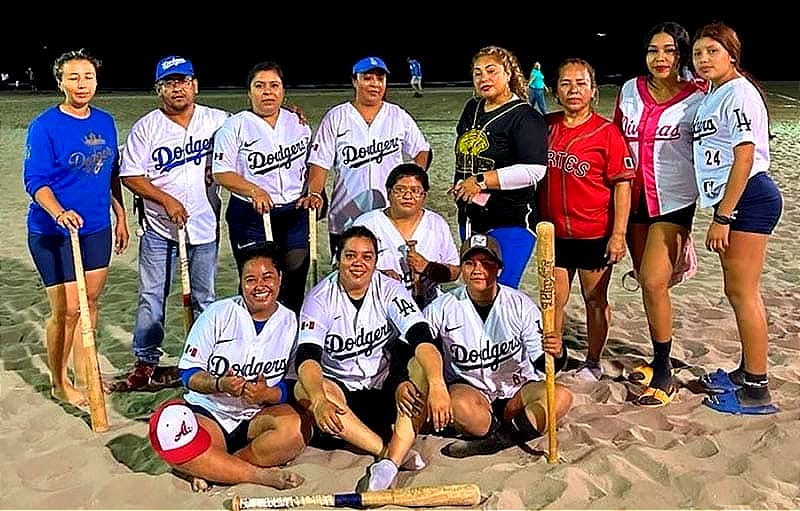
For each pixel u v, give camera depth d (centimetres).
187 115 473
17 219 945
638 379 482
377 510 343
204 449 356
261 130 471
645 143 443
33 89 3262
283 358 394
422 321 394
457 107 2266
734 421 423
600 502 349
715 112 409
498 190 445
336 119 481
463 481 366
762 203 411
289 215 489
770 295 640
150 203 471
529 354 404
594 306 482
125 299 653
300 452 385
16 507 349
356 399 406
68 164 425
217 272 731
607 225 459
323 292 399
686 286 670
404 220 434
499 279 451
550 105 2044
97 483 367
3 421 435
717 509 343
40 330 576
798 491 356
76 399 454
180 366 387
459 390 400
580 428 415
